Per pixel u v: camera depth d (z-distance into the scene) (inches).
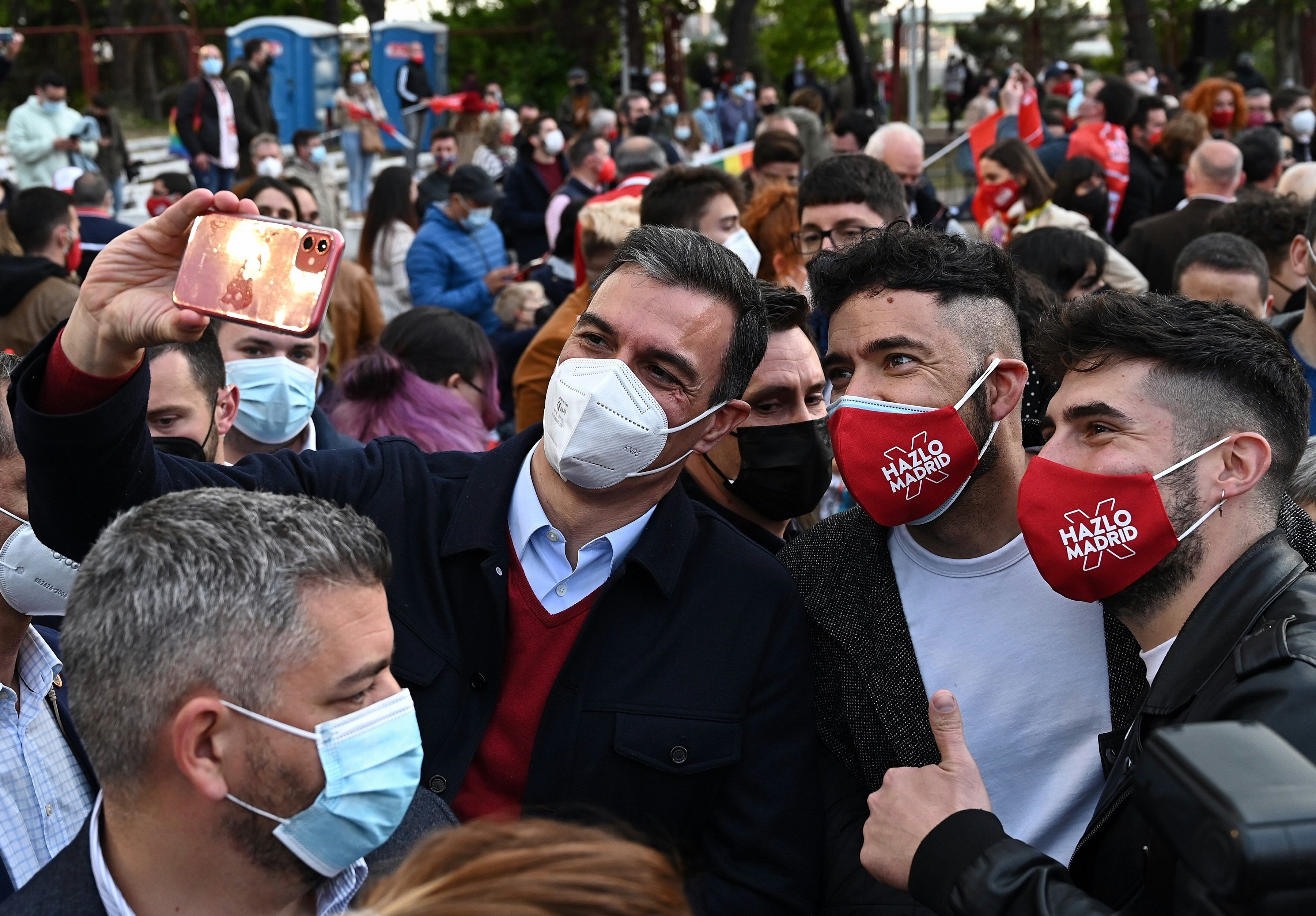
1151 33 1011.9
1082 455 75.0
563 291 269.1
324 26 820.0
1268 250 194.9
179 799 57.9
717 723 80.6
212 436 105.0
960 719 71.6
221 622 56.3
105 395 68.5
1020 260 180.4
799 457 102.7
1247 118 440.5
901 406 81.9
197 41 861.2
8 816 73.1
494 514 84.1
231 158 542.0
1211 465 72.1
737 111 818.2
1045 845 81.7
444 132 485.1
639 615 82.7
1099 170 276.7
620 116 634.8
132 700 56.5
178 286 65.0
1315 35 983.6
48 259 202.2
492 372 167.8
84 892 59.0
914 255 82.2
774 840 80.0
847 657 86.0
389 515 85.7
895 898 80.4
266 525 58.7
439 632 82.5
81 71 860.6
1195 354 71.7
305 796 58.6
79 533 70.3
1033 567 84.3
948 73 958.4
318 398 170.1
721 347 82.0
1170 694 69.8
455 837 44.9
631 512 83.9
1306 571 71.6
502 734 81.5
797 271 178.9
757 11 1540.4
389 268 305.0
